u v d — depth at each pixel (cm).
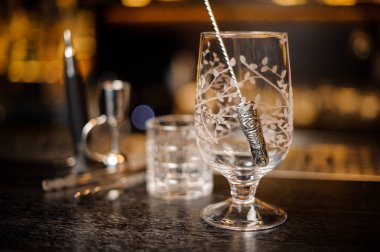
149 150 57
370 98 136
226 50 44
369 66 147
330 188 58
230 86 45
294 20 138
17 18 134
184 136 55
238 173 46
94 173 64
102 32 148
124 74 158
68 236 44
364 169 73
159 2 130
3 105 134
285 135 45
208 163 47
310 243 42
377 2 123
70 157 75
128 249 41
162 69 159
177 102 148
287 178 62
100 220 48
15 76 136
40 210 51
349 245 42
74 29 137
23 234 44
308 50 151
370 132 129
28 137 115
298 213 49
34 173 65
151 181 57
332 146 114
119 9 141
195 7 133
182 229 45
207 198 54
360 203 52
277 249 41
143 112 150
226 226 45
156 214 49
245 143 46
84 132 70
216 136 46
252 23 152
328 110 134
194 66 156
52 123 133
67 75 69
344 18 135
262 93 45
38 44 135
